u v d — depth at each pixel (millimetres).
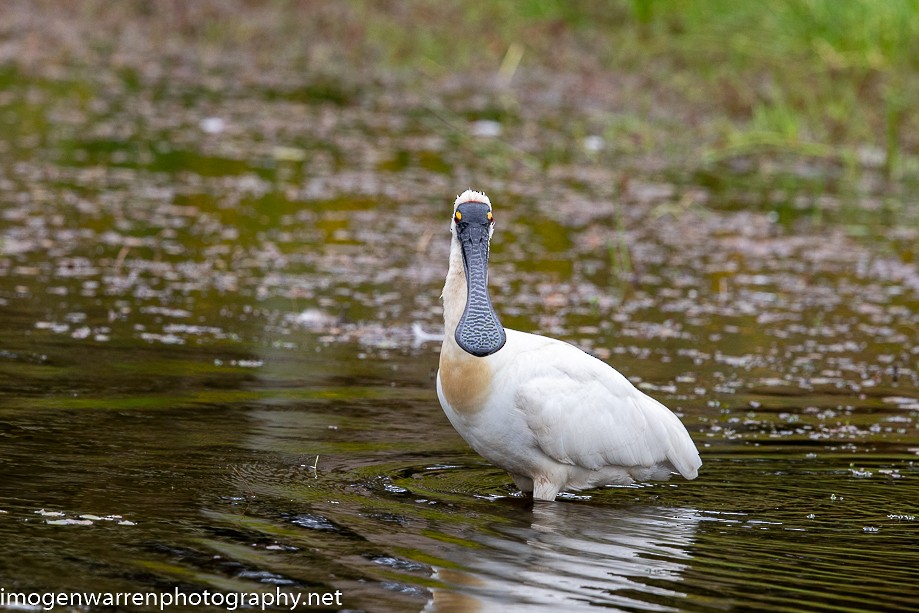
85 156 21844
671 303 15891
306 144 24156
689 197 21781
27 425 10258
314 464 9898
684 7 33031
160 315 13977
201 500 8906
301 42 34062
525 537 8625
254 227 18344
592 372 9891
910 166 25125
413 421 11148
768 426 11500
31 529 8164
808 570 8164
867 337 14766
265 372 12234
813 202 22266
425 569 7910
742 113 28062
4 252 16094
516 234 18969
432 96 29453
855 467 10508
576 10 34781
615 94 30094
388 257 17266
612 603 7500
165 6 36219
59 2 36719
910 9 28000
